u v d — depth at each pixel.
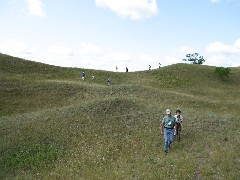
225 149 19.45
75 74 73.19
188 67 84.75
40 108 45.12
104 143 25.58
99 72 76.94
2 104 45.62
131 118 31.00
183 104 48.09
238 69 88.38
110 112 33.25
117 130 28.22
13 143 27.09
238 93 67.81
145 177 17.58
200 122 27.36
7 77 58.81
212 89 69.94
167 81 72.94
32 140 27.59
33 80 59.31
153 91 53.78
